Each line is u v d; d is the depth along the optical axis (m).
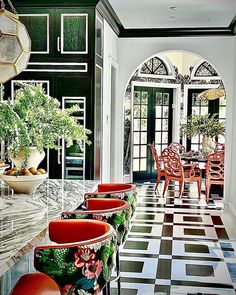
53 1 5.91
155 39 8.09
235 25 7.36
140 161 11.42
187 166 8.87
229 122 7.82
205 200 8.67
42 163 6.12
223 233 6.17
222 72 7.92
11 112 3.26
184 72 11.83
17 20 3.49
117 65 8.09
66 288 2.16
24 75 6.08
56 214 2.94
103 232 2.56
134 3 6.26
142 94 11.34
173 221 6.86
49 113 3.62
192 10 6.64
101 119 6.57
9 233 2.43
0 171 3.73
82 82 6.02
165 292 4.04
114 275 4.48
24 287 2.05
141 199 8.72
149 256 5.11
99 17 6.28
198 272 4.59
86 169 6.06
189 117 11.38
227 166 7.76
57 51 6.03
